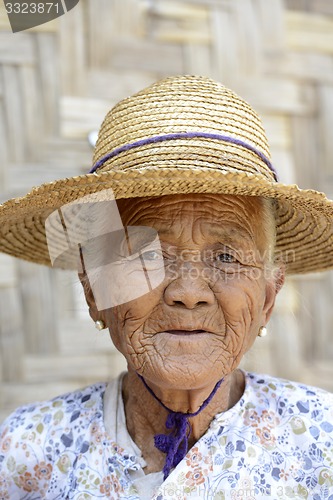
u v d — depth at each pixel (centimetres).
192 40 237
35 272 223
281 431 132
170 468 125
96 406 141
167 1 234
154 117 121
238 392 139
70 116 226
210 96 122
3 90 221
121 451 131
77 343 225
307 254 152
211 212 120
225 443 128
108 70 229
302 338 240
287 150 244
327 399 137
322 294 242
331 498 125
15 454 141
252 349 151
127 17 230
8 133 221
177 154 117
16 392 220
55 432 140
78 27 226
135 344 119
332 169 247
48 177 223
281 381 142
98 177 108
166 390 123
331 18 251
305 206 129
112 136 125
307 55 248
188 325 116
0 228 144
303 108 246
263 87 242
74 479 131
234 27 240
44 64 223
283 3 245
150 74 233
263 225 130
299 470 128
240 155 120
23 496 142
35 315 223
